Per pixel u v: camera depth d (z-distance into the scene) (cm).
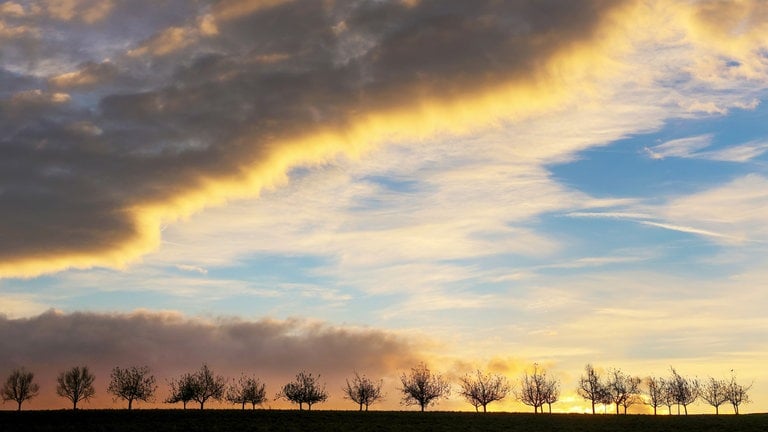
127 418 8356
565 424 8706
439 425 8388
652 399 13350
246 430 7319
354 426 8025
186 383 12344
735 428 8088
